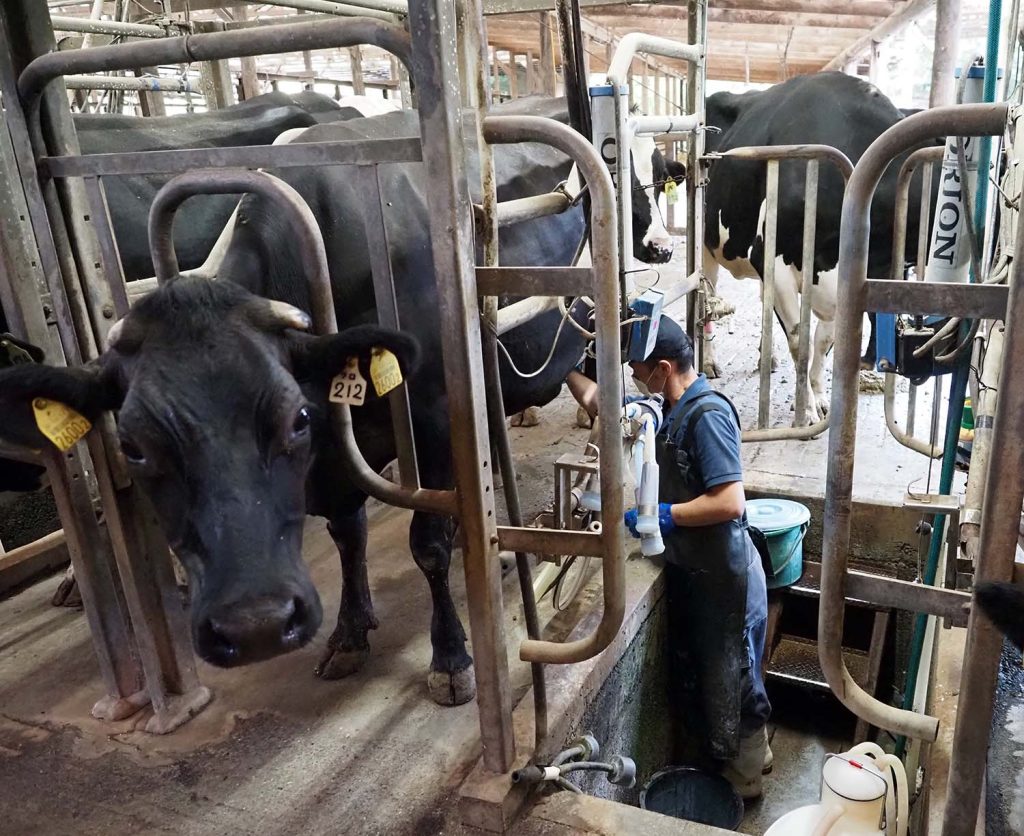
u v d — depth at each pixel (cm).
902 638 352
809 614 386
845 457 141
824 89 435
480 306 174
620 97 223
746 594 266
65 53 173
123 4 452
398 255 222
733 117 536
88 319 201
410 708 225
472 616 175
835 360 138
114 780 202
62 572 315
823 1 820
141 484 159
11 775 205
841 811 169
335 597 286
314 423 187
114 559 220
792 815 176
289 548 157
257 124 333
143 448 149
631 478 226
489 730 182
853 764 171
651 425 229
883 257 413
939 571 285
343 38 151
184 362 149
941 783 257
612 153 225
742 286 847
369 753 208
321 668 239
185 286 158
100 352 204
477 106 170
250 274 193
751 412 449
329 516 230
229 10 830
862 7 828
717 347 586
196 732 218
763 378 368
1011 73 195
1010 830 210
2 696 237
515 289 160
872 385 459
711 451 242
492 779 183
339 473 217
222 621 139
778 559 322
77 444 203
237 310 157
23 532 340
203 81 467
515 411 302
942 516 228
